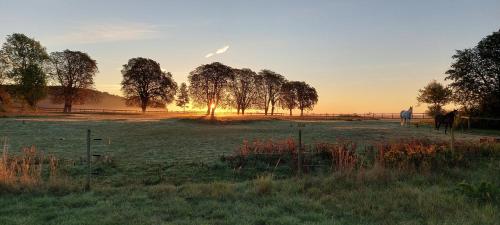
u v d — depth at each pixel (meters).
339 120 80.00
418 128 49.19
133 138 34.22
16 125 45.62
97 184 13.64
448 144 18.45
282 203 9.92
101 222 8.29
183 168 16.98
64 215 8.92
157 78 100.81
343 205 9.69
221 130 45.56
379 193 10.71
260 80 125.94
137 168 17.12
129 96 100.31
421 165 14.12
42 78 75.88
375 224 8.20
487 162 15.91
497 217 8.35
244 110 126.25
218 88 103.56
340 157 15.39
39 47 77.81
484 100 56.28
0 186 11.20
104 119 65.56
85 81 93.12
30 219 8.50
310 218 8.68
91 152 23.59
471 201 9.74
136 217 8.77
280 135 37.44
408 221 8.29
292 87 132.00
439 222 8.03
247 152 18.45
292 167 16.19
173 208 9.47
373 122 70.19
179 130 45.12
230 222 8.28
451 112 41.09
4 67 75.31
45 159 18.70
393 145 17.05
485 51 57.31
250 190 11.39
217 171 16.39
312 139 32.31
